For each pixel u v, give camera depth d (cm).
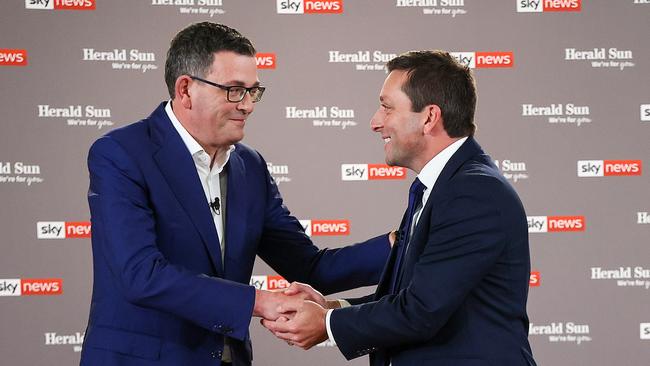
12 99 487
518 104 514
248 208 294
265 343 504
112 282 269
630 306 514
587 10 516
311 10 507
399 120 269
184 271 260
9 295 485
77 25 493
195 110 272
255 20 505
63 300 490
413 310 244
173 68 276
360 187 510
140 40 496
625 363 513
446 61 271
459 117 266
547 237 514
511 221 250
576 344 513
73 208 491
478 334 248
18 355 486
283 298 270
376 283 322
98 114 494
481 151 269
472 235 245
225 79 269
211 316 259
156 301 258
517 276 254
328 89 509
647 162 516
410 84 267
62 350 490
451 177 258
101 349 266
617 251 514
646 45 518
